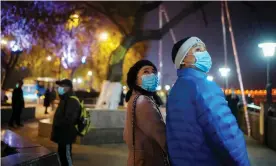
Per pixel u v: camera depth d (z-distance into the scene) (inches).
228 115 96.6
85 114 246.2
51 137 243.6
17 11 851.4
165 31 553.3
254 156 373.1
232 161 93.9
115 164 309.7
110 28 906.7
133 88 135.3
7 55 1040.8
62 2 822.5
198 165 97.5
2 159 172.9
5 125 618.8
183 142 99.5
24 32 912.3
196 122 98.0
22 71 1605.6
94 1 632.4
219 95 98.7
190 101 99.4
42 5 839.7
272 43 516.4
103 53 1184.2
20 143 237.8
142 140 125.7
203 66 107.9
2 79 1118.4
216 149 94.9
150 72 134.7
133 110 127.3
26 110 756.6
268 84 513.3
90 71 1694.1
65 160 242.2
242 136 97.3
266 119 468.8
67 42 1066.7
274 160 348.2
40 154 190.1
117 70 521.7
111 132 442.0
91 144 426.6
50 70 1695.4
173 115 102.7
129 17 642.8
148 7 550.6
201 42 110.3
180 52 109.5
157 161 125.3
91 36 1056.8
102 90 511.8
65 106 240.2
